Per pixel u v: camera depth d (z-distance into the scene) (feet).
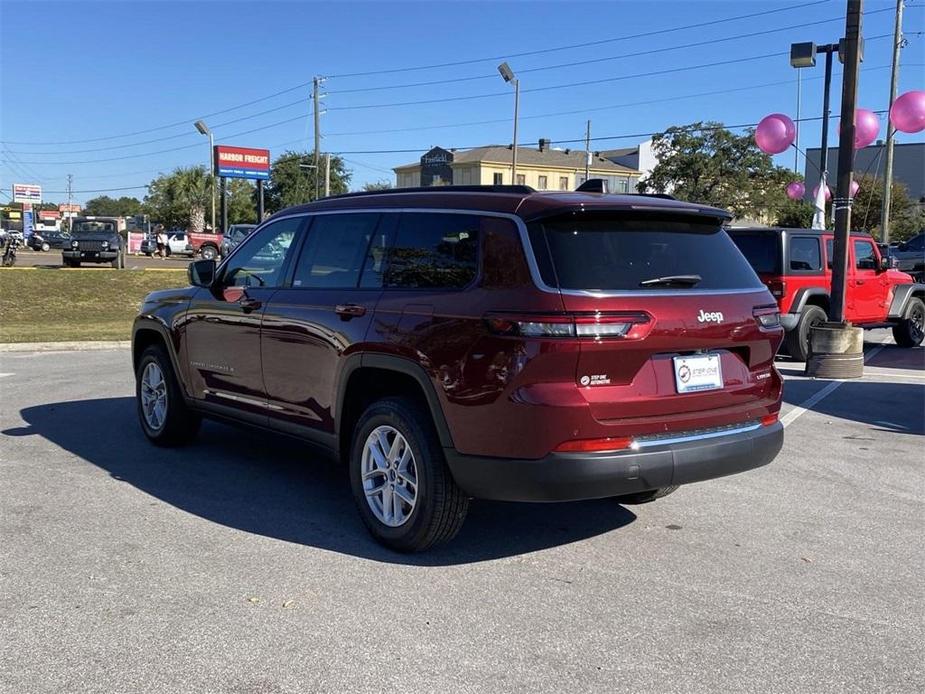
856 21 34.55
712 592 13.32
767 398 15.38
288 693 10.07
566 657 11.05
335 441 16.25
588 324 12.51
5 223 296.51
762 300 15.17
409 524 14.40
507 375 12.76
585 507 17.92
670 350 13.46
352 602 12.69
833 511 17.71
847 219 36.17
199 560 14.33
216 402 19.95
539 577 13.84
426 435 14.11
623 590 13.33
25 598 12.66
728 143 186.09
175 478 19.53
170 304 21.66
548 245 13.09
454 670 10.66
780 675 10.66
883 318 46.21
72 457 21.39
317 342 16.28
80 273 84.07
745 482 19.99
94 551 14.67
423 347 13.94
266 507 17.42
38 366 39.01
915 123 43.16
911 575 14.16
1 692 9.96
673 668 10.80
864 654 11.26
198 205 278.67
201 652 11.03
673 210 14.28
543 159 285.02
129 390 31.78
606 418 12.85
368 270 15.89
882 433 25.49
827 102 62.49
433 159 210.38
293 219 18.45
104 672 10.48
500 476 13.05
